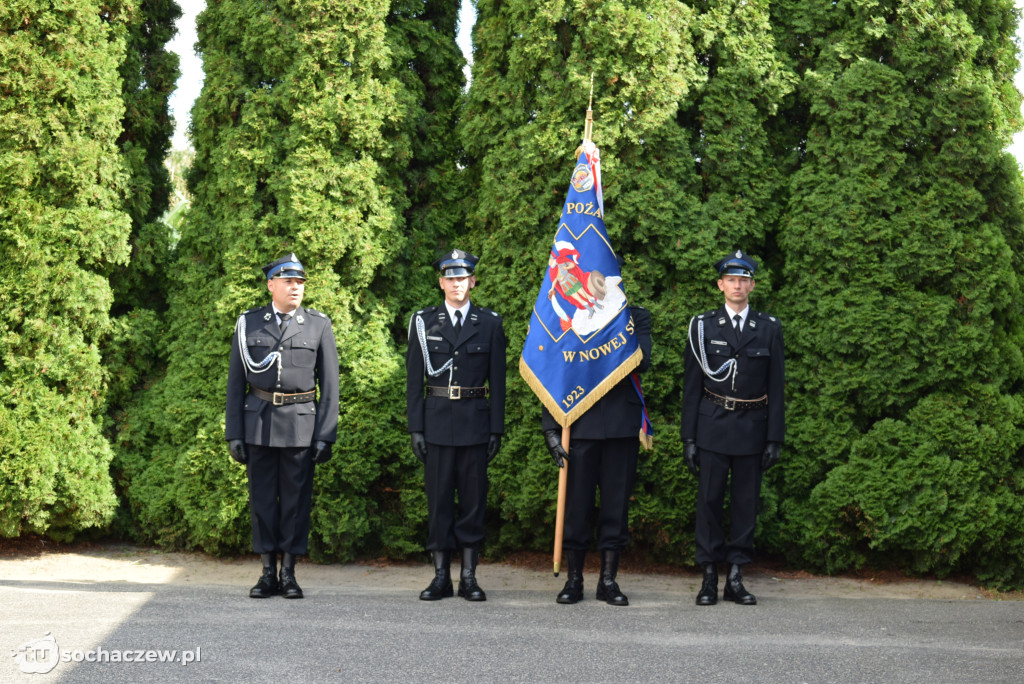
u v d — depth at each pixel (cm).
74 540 679
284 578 527
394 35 677
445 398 530
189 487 627
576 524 524
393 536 638
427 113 702
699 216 612
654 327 606
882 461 577
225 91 653
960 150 593
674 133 612
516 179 630
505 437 630
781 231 625
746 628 460
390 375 631
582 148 562
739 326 530
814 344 603
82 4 643
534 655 405
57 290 629
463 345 533
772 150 646
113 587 549
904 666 395
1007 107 635
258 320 540
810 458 602
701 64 641
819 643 432
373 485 642
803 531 596
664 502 604
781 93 627
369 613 484
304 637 430
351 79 650
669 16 614
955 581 589
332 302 628
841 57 618
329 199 639
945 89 603
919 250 584
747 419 523
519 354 623
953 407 576
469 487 532
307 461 537
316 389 552
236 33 658
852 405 596
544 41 617
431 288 683
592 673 379
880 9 618
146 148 705
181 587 553
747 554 527
